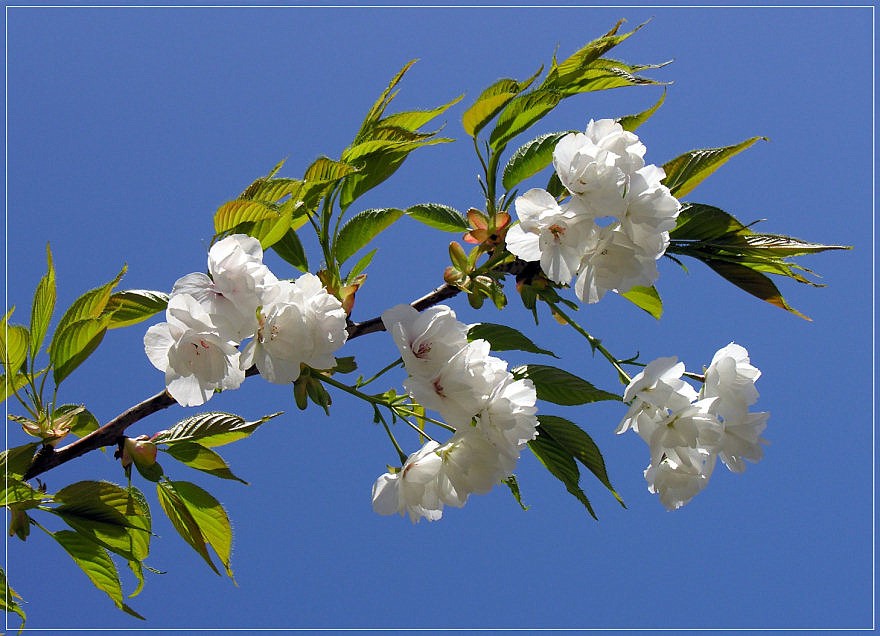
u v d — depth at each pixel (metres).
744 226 1.30
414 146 1.31
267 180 1.28
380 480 1.24
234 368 1.22
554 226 1.25
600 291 1.25
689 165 1.31
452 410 1.23
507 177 1.31
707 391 1.27
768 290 1.31
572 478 1.27
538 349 1.28
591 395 1.27
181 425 1.30
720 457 1.29
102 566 1.30
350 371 1.25
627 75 1.31
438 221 1.34
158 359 1.22
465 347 1.23
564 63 1.32
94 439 1.29
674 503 1.27
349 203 1.33
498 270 1.30
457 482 1.23
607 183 1.24
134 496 1.32
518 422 1.24
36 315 1.29
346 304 1.29
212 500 1.30
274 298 1.21
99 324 1.28
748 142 1.30
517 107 1.31
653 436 1.25
